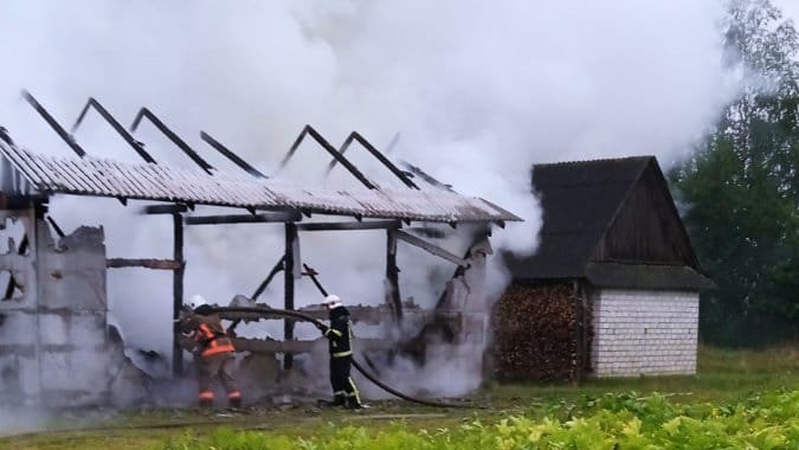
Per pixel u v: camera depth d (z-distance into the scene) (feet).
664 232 88.53
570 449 25.41
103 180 51.19
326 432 41.88
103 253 51.88
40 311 49.42
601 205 83.15
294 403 56.80
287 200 58.08
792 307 124.47
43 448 38.19
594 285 80.33
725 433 26.21
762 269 128.67
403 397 57.41
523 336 81.76
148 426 44.98
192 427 44.75
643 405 32.94
